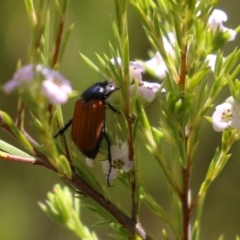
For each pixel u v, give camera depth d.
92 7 0.27
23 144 0.13
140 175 0.14
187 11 0.13
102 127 0.14
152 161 0.28
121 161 0.14
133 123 0.14
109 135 0.14
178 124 0.14
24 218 0.31
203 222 0.33
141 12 0.14
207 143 0.31
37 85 0.12
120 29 0.14
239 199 0.32
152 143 0.14
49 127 0.13
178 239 0.14
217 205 0.33
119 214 0.14
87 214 0.32
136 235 0.14
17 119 0.13
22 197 0.32
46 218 0.32
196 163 0.32
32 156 0.14
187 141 0.14
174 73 0.14
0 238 0.31
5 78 0.29
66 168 0.13
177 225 0.15
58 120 0.14
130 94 0.14
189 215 0.14
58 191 0.15
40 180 0.32
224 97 0.26
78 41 0.27
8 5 0.28
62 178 0.14
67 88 0.12
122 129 0.14
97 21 0.27
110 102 0.14
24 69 0.12
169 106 0.14
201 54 0.14
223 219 0.32
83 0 0.27
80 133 0.14
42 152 0.13
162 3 0.14
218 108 0.14
